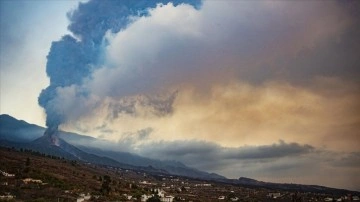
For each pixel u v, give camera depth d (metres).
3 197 123.25
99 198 145.00
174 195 197.38
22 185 142.75
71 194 142.38
